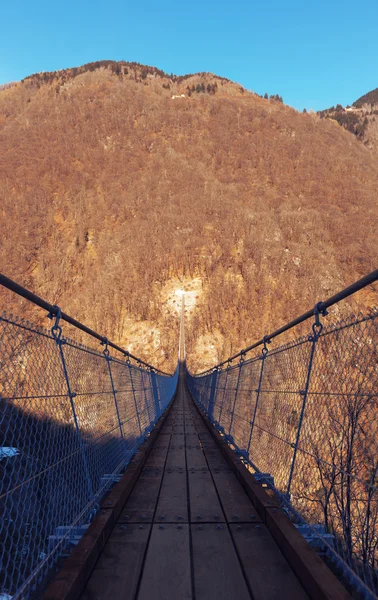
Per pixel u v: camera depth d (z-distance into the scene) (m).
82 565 2.04
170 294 84.94
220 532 2.86
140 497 3.74
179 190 129.88
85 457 3.06
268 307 75.56
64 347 2.75
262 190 131.25
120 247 98.94
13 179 131.00
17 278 89.00
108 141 158.12
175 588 2.10
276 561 2.37
